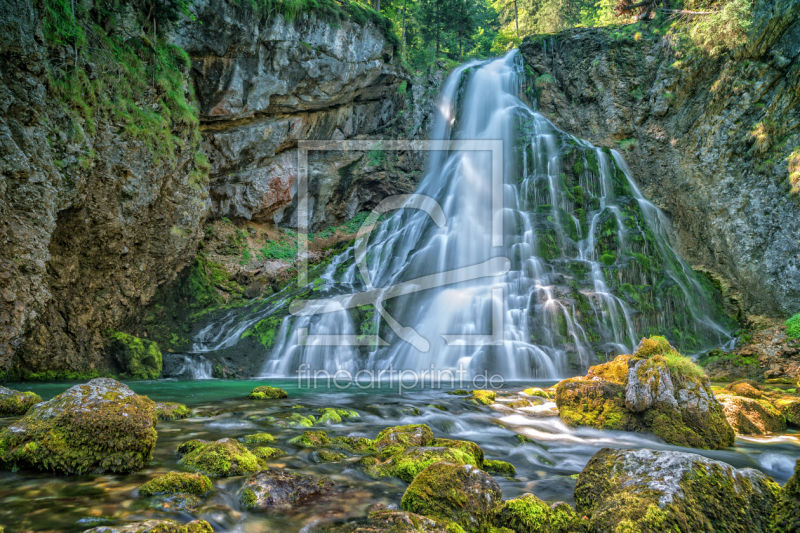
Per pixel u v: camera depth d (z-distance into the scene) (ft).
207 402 26.48
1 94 29.99
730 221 59.52
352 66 67.56
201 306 53.98
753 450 19.81
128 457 13.91
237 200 66.08
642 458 12.17
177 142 46.65
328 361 47.42
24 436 13.74
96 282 40.91
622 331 47.60
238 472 14.07
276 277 62.49
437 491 11.84
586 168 64.03
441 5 101.40
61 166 33.83
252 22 56.13
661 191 68.03
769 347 44.91
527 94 80.74
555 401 26.37
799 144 54.34
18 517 10.80
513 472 16.61
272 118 65.51
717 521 10.23
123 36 43.14
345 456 16.44
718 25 60.18
